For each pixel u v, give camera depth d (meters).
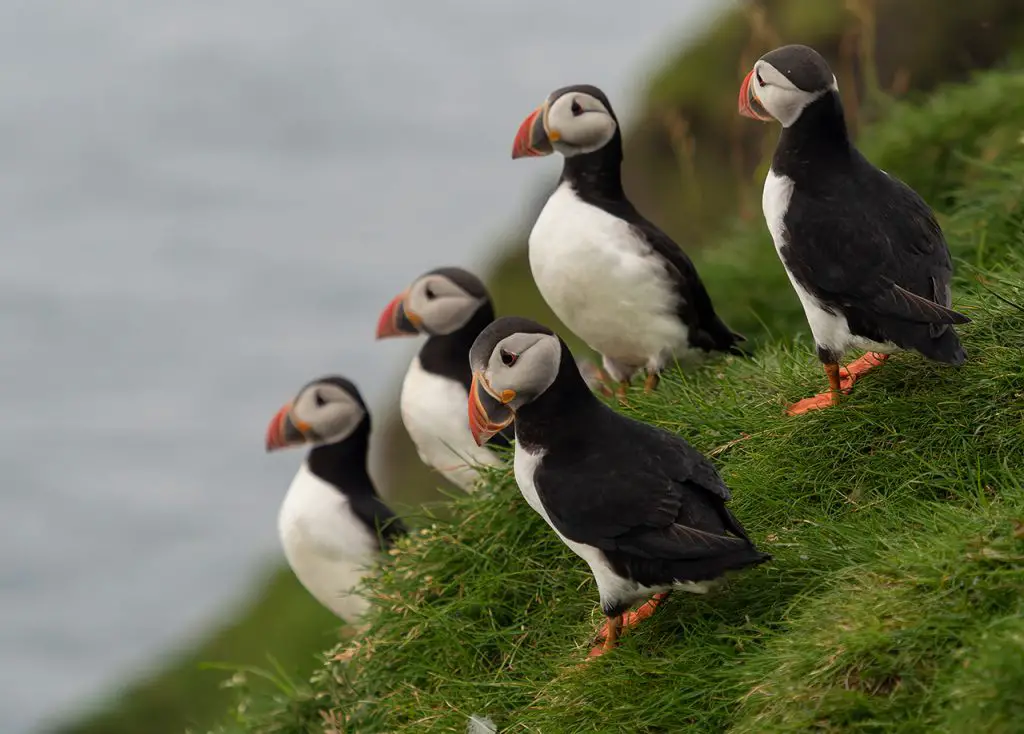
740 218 15.67
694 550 6.88
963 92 13.32
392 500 17.98
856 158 8.19
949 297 7.96
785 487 8.01
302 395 11.72
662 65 20.16
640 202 19.22
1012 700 5.55
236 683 10.05
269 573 21.33
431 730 7.90
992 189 11.48
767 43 18.19
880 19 17.17
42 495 41.03
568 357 7.45
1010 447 7.57
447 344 11.37
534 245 10.23
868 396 8.29
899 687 6.16
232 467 42.75
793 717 6.26
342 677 9.13
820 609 6.81
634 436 7.41
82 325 53.72
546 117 10.09
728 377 9.40
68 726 19.19
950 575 6.44
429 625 8.65
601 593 7.44
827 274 7.90
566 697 7.35
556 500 7.32
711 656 7.14
